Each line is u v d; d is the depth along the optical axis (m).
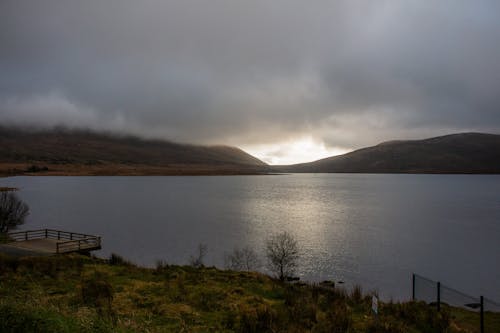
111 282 17.19
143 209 115.81
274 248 57.53
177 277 19.17
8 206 60.91
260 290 17.53
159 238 69.50
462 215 109.69
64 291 14.70
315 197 162.88
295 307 13.71
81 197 149.38
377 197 166.25
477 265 55.12
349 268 51.22
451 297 27.38
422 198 162.88
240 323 11.84
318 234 75.62
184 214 105.12
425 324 13.78
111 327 9.33
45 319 8.73
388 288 43.25
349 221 94.62
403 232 80.62
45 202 127.50
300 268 50.38
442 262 56.53
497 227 88.75
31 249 31.34
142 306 13.39
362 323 13.05
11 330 8.05
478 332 14.65
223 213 107.88
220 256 55.66
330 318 12.78
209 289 16.70
